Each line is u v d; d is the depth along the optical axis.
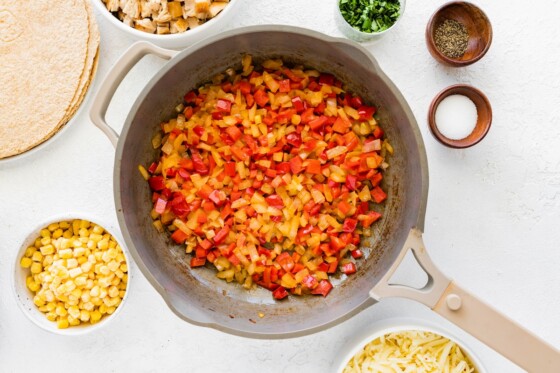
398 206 0.70
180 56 0.63
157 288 0.63
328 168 0.72
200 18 0.70
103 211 0.75
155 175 0.72
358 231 0.73
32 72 0.71
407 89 0.75
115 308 0.74
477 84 0.75
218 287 0.73
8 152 0.72
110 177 0.75
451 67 0.75
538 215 0.76
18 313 0.76
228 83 0.73
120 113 0.75
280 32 0.64
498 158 0.75
